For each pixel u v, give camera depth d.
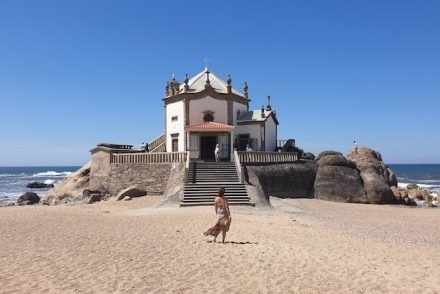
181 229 20.59
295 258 14.55
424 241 21.88
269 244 17.08
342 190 43.25
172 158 39.28
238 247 16.27
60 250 15.14
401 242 20.84
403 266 14.12
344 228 25.03
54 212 28.91
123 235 18.59
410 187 63.12
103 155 44.50
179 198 33.50
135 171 41.31
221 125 45.12
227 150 45.84
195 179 36.03
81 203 41.28
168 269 12.73
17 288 10.62
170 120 49.16
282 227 22.59
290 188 41.88
